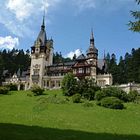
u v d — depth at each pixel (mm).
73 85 74062
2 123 33250
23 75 143750
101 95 65688
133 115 48938
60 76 119562
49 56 131625
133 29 22969
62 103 60656
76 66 118000
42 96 72750
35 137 24812
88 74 114062
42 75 123875
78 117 44656
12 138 23109
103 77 112562
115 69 137750
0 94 79750
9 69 174625
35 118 40875
